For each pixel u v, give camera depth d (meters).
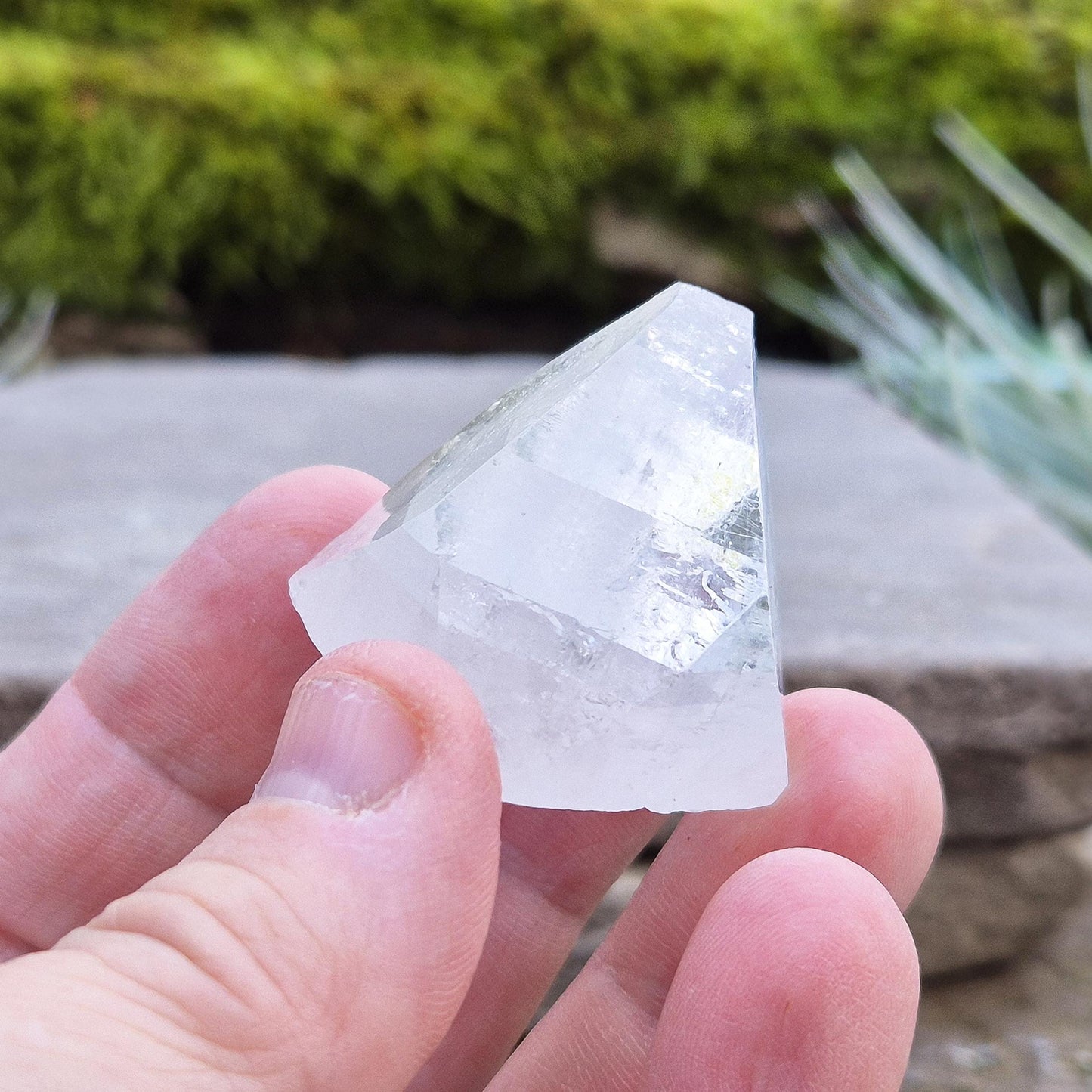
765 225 0.34
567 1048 0.11
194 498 0.20
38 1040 0.07
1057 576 0.18
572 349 0.11
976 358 0.27
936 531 0.20
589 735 0.09
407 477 0.11
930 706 0.15
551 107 0.33
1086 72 0.32
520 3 0.33
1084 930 0.16
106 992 0.08
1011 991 0.15
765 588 0.10
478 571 0.10
